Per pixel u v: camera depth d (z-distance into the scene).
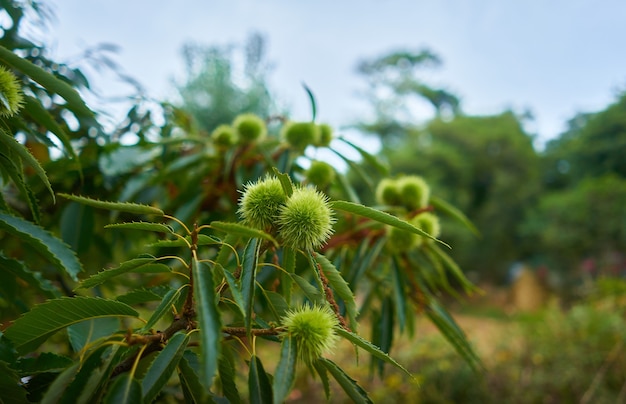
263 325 0.31
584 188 4.14
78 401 0.25
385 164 0.65
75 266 0.35
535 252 5.40
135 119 0.67
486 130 6.21
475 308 4.55
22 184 0.36
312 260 0.29
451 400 1.49
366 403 0.28
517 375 1.55
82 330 0.38
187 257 0.57
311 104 0.58
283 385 0.24
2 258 0.34
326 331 0.26
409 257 0.58
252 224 0.30
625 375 1.46
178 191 0.72
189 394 0.29
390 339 0.55
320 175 0.56
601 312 1.65
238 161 0.65
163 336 0.27
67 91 0.32
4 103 0.29
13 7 0.46
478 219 5.90
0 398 0.27
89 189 0.64
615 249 3.85
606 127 4.38
